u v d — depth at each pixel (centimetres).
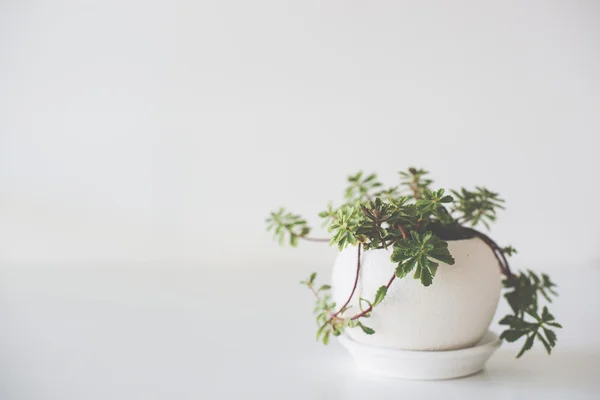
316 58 238
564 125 235
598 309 167
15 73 239
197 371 121
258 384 112
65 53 239
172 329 154
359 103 239
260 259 247
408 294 99
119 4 238
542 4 231
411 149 240
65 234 247
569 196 238
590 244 240
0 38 238
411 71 237
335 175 242
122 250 248
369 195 130
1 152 243
